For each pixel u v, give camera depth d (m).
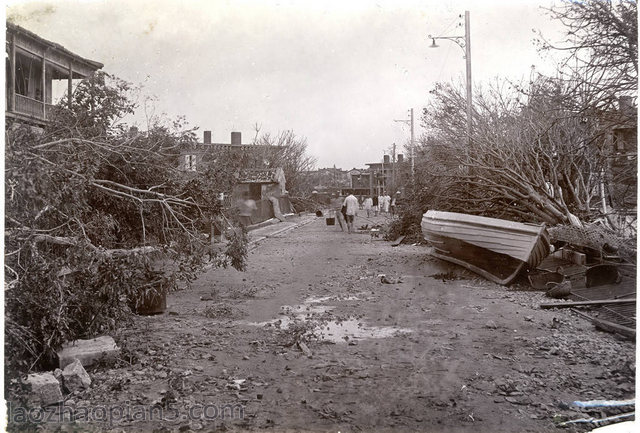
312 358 5.65
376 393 4.60
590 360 5.39
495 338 6.40
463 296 9.30
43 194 5.23
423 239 19.02
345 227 28.33
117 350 5.38
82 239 5.89
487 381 4.88
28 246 5.17
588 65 9.17
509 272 10.89
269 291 9.97
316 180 95.19
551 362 5.38
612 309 7.45
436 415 4.11
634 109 9.48
